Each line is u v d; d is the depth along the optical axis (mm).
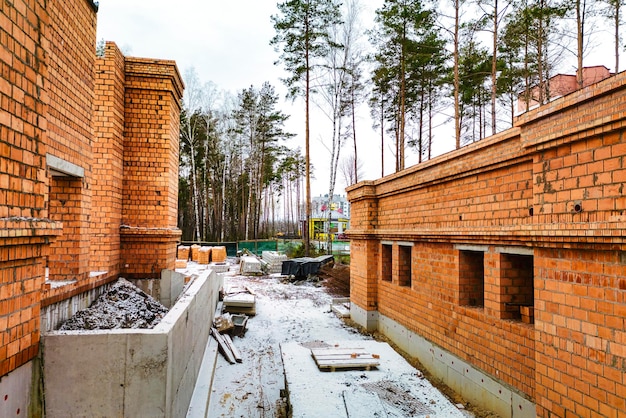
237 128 32375
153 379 3438
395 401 4707
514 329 4812
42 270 3254
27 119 2934
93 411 3340
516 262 5188
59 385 3299
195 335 5766
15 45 2762
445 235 6375
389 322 8992
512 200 4914
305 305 13148
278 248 31812
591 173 3418
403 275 8570
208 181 35844
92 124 5656
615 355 3166
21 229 2721
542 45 14797
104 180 6652
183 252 21188
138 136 7430
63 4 4688
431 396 4898
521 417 4641
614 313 3188
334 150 24094
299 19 19812
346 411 4422
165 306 7336
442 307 6637
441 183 6688
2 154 2600
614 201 3191
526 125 4168
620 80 3002
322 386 5109
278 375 7023
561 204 3752
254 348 8523
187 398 4898
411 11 16188
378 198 9719
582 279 3506
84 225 5430
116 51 6852
